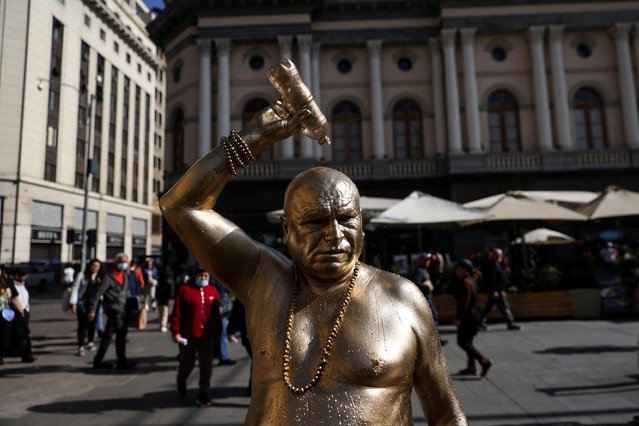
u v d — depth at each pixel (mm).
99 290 7195
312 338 1061
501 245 18641
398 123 20922
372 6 20609
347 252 1091
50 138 30547
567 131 19719
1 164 27406
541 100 19859
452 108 19844
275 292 1163
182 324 5418
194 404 5281
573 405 4770
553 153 19375
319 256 1073
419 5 20656
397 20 20766
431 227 12312
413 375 1113
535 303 10969
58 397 5645
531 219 10914
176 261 18484
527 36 20375
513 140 20375
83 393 5812
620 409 4602
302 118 1259
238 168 1252
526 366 6461
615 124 20172
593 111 20500
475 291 6188
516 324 9984
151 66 46094
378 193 19688
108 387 6102
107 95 37125
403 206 10906
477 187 19250
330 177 1132
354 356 1011
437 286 11141
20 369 7238
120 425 4617
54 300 20094
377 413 978
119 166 38844
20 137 28016
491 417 4500
